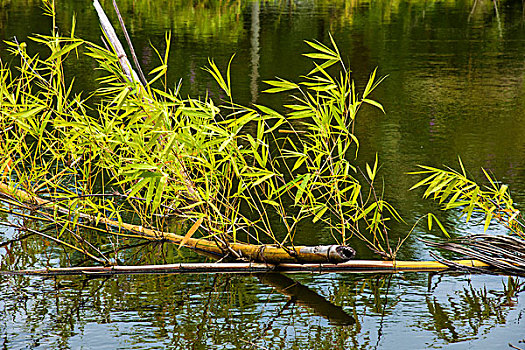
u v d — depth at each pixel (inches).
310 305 194.5
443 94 488.1
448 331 178.9
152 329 179.2
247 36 749.9
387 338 175.2
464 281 211.8
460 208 269.1
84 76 522.0
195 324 182.2
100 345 169.8
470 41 726.5
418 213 264.5
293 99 468.8
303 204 231.8
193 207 242.7
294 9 1042.7
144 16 919.0
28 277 210.8
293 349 169.3
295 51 656.4
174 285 208.4
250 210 267.6
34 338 172.9
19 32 710.5
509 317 186.7
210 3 1094.4
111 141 214.7
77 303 193.8
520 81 530.6
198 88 494.3
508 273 218.2
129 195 230.5
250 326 181.8
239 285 209.2
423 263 221.1
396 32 792.3
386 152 349.7
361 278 214.5
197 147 213.2
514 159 335.0
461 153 346.6
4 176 254.1
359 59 622.5
